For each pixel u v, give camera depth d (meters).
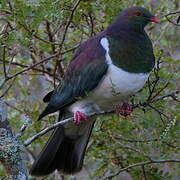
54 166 10.84
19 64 11.81
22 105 11.93
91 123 10.75
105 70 9.91
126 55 9.87
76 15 10.92
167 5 12.06
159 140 10.66
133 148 10.98
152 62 10.09
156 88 10.52
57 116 12.28
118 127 11.41
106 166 11.66
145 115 11.10
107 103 10.27
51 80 12.48
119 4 11.10
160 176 11.50
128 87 9.91
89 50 10.27
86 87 10.14
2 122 9.33
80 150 10.97
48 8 10.23
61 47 11.20
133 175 11.70
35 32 10.70
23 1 10.30
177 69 11.16
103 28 11.48
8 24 10.59
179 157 12.25
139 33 10.19
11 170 9.19
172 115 10.70
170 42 12.38
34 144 11.91
